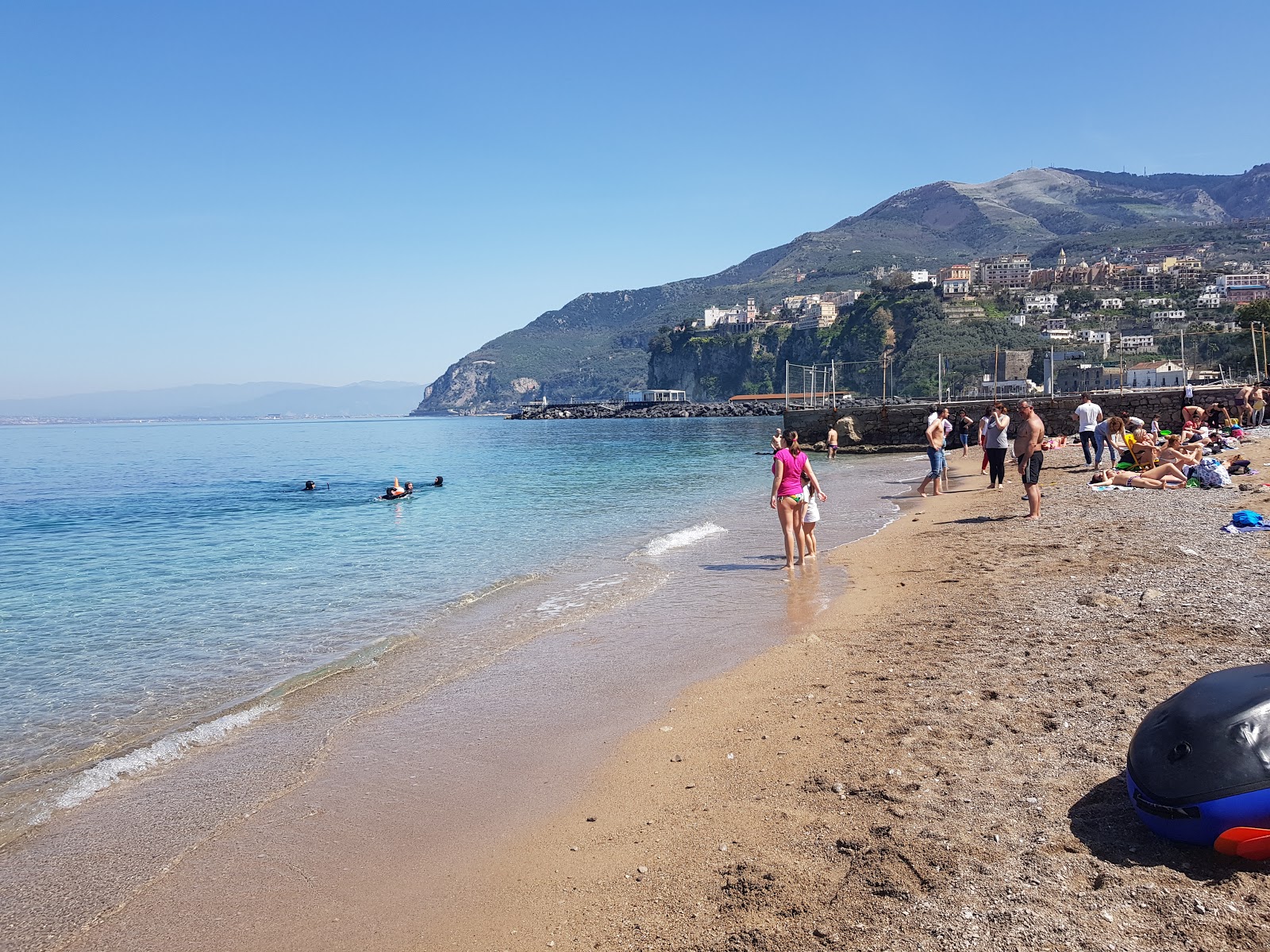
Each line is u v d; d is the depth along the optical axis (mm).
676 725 6719
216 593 13359
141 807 5645
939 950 3479
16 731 7234
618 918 4074
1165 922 3506
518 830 5148
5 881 4723
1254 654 6652
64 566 17094
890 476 31797
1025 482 15742
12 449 100875
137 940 4133
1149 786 4031
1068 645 7473
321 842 5098
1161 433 26031
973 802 4742
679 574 13070
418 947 3992
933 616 9172
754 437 87125
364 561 16062
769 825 4801
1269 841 3736
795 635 9125
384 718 7215
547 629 10055
